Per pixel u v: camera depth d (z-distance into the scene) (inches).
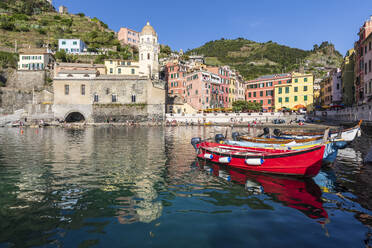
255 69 5472.4
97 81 2465.6
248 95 3159.5
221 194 351.9
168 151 740.0
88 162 572.7
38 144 914.1
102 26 5098.4
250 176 448.8
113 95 2484.0
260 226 253.9
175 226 253.8
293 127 1761.8
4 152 722.8
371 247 214.8
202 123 2337.6
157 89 2482.8
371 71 1462.8
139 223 261.1
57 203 316.2
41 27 4192.9
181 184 398.6
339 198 333.1
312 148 406.9
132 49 4190.5
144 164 550.6
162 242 222.8
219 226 253.9
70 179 425.4
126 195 346.3
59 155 669.9
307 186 386.9
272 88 2893.7
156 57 2805.1
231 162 519.2
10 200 325.4
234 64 6378.0
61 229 247.9
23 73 2829.7
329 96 2753.4
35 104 2378.2
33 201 322.3
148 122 2448.3
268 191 364.2
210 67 3034.0
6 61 2869.1
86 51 3737.7
